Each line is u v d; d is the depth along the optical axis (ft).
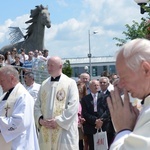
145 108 6.88
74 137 25.59
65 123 25.31
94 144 28.99
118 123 7.36
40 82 47.75
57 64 26.27
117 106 7.44
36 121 26.14
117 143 7.01
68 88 25.99
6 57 52.75
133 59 6.91
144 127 6.63
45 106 26.02
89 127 31.60
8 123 21.11
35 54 57.11
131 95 7.18
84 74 38.65
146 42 6.98
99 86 32.30
